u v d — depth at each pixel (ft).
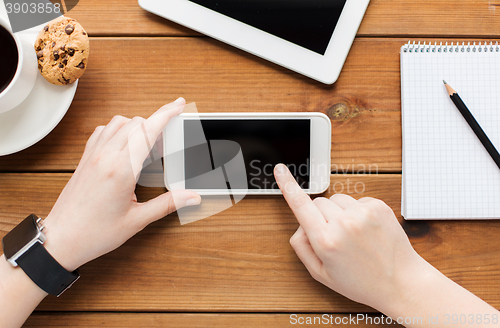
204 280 1.75
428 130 1.73
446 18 1.73
